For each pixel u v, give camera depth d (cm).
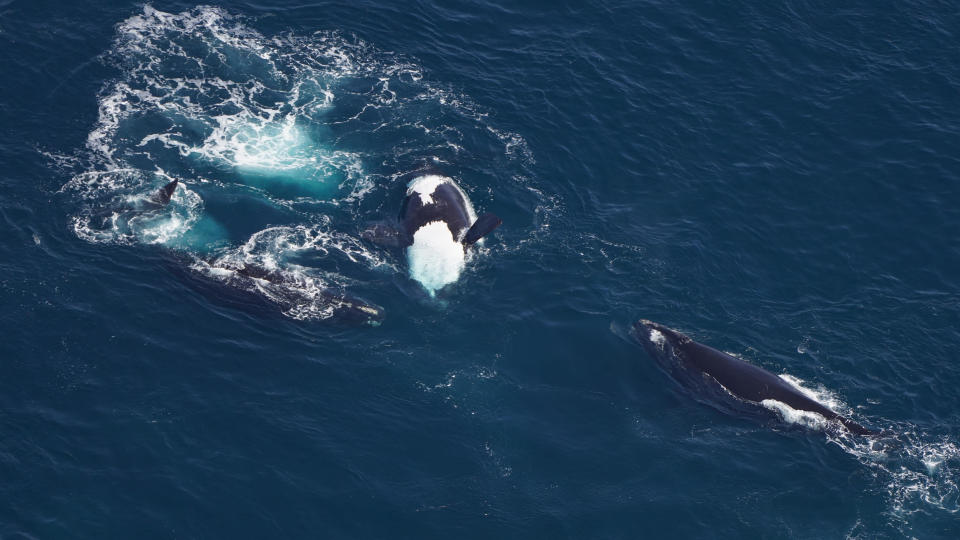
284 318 7875
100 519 6512
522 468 7150
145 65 9731
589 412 7556
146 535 6475
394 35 10469
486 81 10138
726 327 8262
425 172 9175
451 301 8181
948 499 7156
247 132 9338
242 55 10006
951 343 8275
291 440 7100
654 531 6862
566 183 9312
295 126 9469
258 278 8081
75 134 8994
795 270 8838
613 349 7981
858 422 7612
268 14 10481
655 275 8612
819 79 10606
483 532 6750
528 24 10812
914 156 9944
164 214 8469
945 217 9412
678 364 7862
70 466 6762
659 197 9312
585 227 8950
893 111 10356
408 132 9556
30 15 9938
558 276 8500
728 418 7581
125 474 6775
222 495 6738
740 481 7194
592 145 9675
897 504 7106
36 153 8756
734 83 10469
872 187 9631
